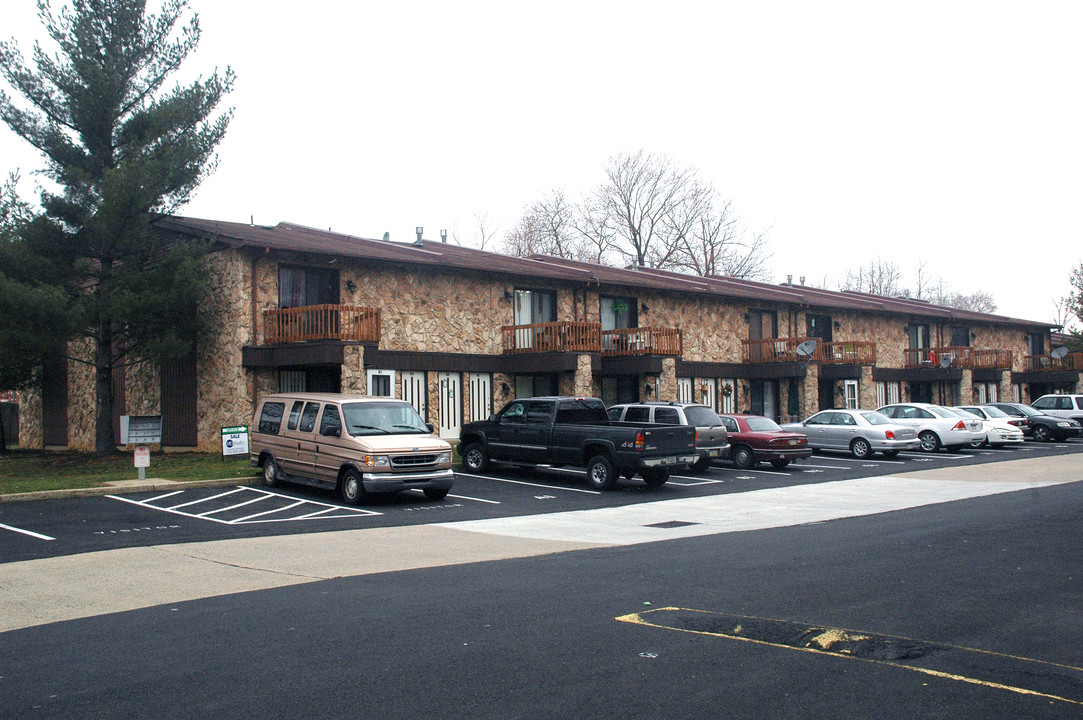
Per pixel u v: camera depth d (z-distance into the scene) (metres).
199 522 14.66
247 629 7.46
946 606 8.09
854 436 28.08
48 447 31.64
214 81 24.48
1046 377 50.41
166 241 24.95
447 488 17.81
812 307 38.97
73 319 21.77
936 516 14.91
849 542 12.13
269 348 23.50
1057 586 8.95
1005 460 27.14
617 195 59.97
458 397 27.52
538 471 22.95
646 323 33.19
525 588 9.12
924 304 54.09
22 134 23.25
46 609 8.44
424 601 8.51
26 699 5.64
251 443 19.56
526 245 61.50
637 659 6.39
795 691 5.66
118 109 23.92
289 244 23.70
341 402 17.84
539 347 28.42
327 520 15.04
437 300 27.22
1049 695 5.59
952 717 5.20
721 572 9.93
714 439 23.02
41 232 22.69
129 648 6.90
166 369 25.69
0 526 14.02
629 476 20.77
